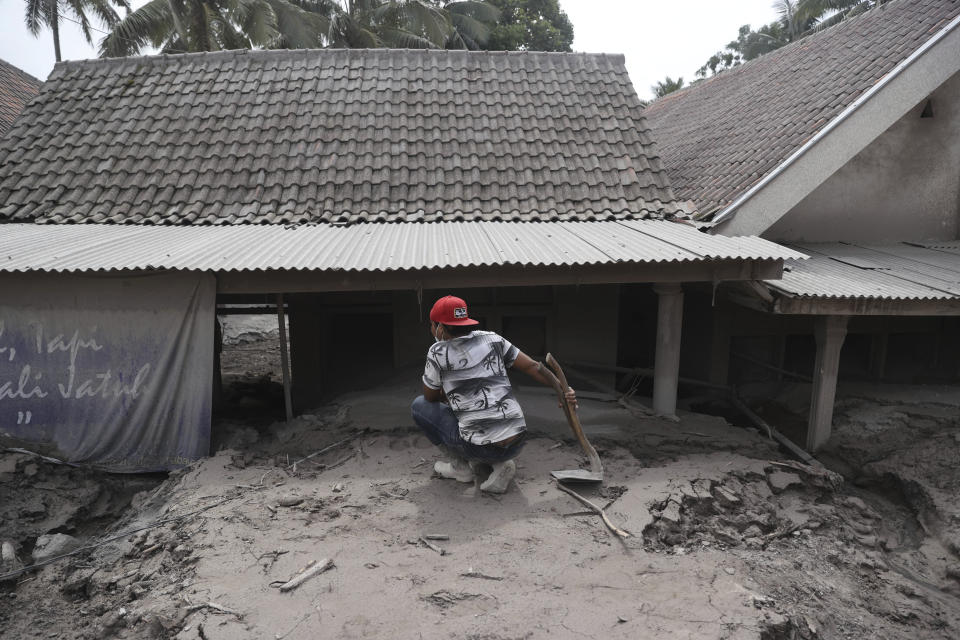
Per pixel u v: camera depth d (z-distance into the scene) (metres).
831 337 6.54
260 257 5.55
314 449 5.82
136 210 7.66
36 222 7.36
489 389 4.26
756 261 5.77
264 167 8.22
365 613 3.25
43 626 3.65
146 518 4.77
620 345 11.44
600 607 3.30
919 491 5.69
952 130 8.65
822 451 6.84
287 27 18.89
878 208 8.80
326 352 8.84
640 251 5.77
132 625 3.37
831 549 4.56
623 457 5.48
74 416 5.79
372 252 5.82
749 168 8.02
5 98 14.88
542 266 5.72
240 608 3.29
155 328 5.70
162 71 9.80
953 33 7.21
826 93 8.40
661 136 12.67
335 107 9.17
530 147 8.73
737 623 3.17
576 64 10.12
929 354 9.49
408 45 21.75
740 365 9.69
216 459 5.51
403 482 4.92
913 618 3.94
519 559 3.78
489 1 30.81
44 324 5.66
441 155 8.55
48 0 20.50
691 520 4.48
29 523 4.94
